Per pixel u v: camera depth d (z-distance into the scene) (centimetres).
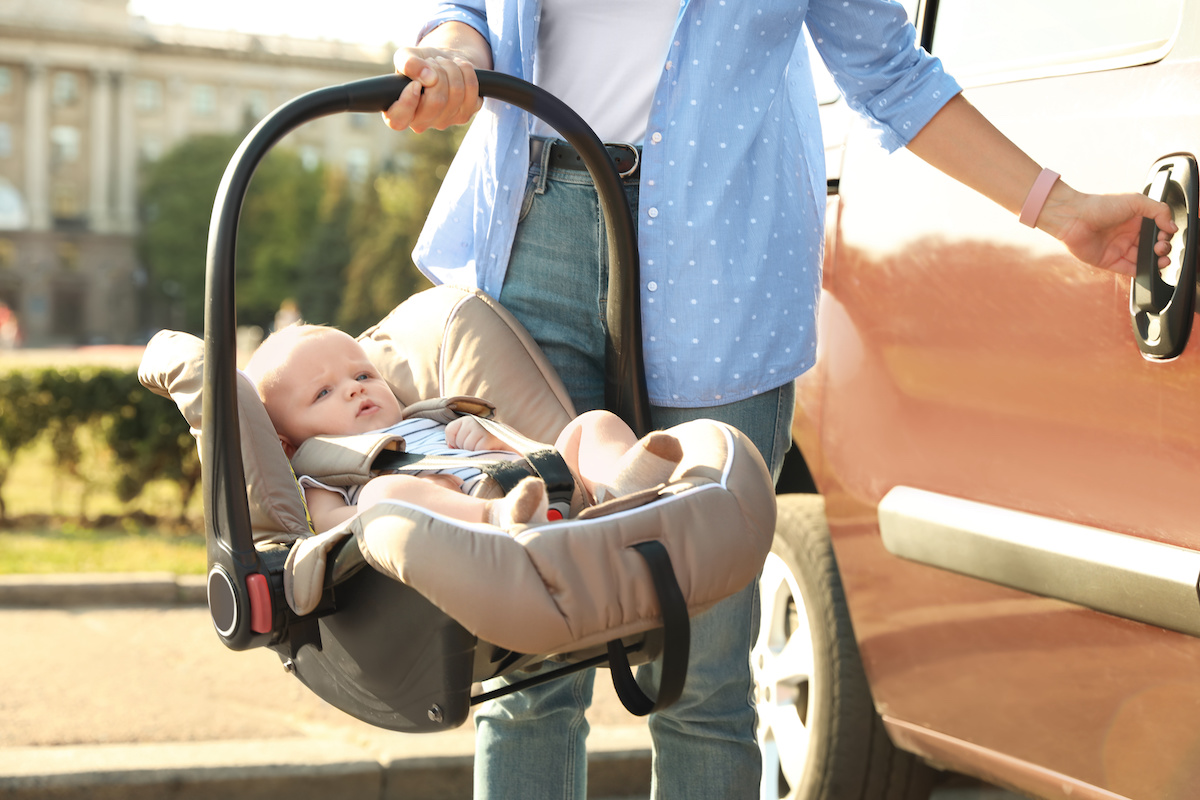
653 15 166
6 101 6888
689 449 138
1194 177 157
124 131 7062
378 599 128
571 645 115
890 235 213
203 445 134
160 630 418
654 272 164
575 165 169
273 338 187
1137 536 163
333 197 5738
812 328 176
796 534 251
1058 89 187
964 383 194
